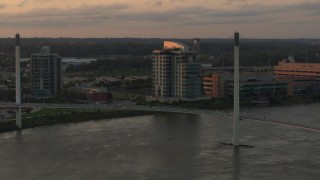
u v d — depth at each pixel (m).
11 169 189.25
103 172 184.88
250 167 190.38
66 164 196.62
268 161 198.75
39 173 183.75
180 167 191.38
